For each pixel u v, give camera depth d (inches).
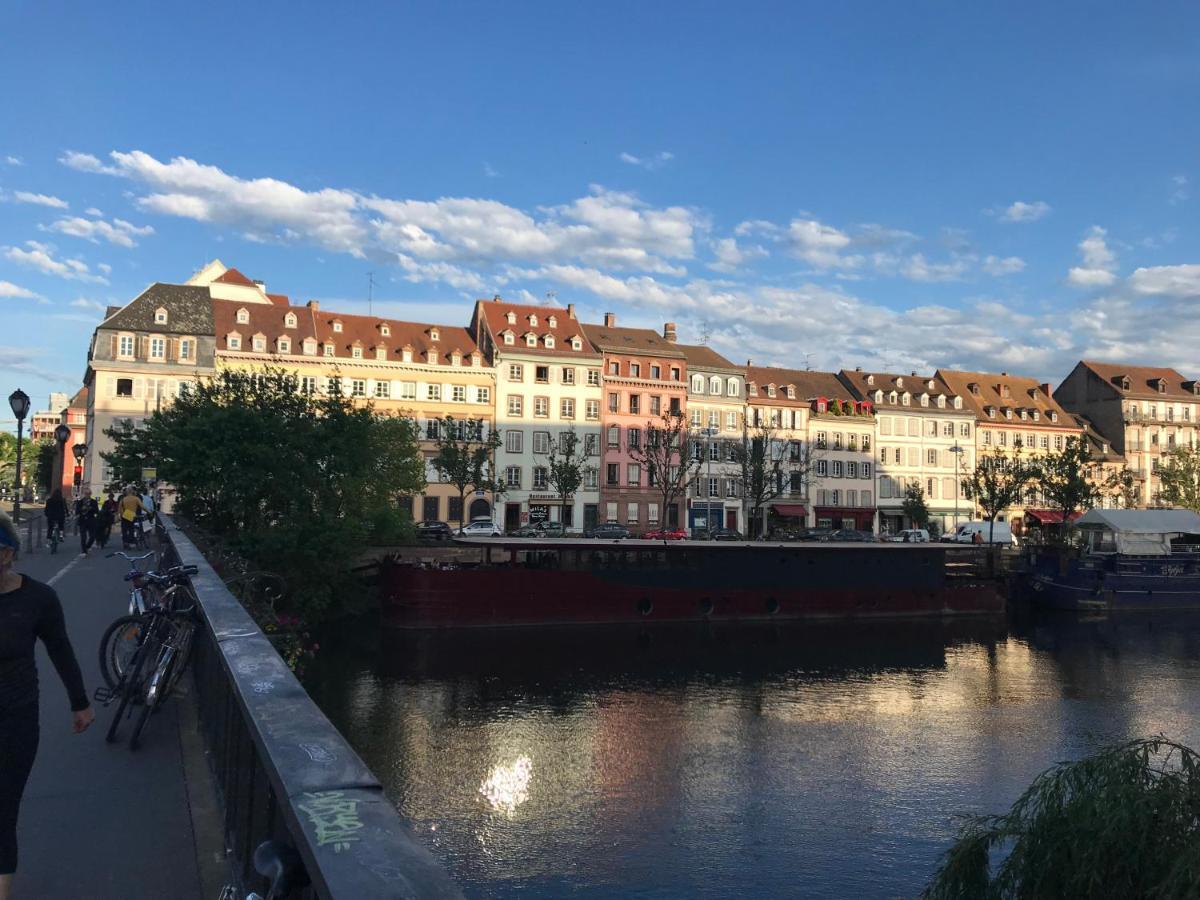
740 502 3129.9
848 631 1675.7
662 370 3075.8
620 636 1505.9
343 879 75.2
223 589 293.4
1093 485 2684.5
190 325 2512.3
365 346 2741.1
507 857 671.1
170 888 187.0
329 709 1031.0
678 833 717.9
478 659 1288.1
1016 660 1459.2
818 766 885.8
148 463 1161.4
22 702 168.7
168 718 315.9
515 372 2874.0
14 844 167.5
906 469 3410.4
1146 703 1169.4
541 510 2869.1
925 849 696.4
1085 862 276.2
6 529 170.9
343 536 1144.8
